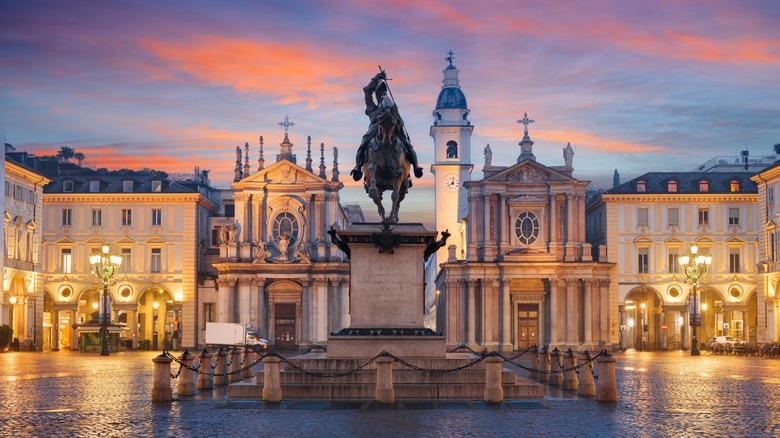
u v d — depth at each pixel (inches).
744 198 3969.0
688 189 4035.4
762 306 3403.1
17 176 3486.7
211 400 1156.5
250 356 1632.6
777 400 1189.7
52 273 4025.6
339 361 1154.7
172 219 4069.9
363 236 1163.9
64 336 4020.7
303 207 4077.3
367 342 1159.0
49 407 1085.1
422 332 1165.7
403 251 1175.6
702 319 3959.2
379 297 1170.0
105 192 4060.0
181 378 1240.2
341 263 4055.1
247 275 4005.9
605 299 3912.4
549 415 977.5
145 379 1627.7
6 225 3363.7
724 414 1008.9
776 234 3309.5
